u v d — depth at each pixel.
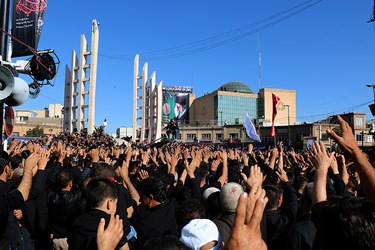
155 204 5.07
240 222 2.16
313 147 3.70
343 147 2.85
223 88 131.00
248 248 2.10
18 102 12.25
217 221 4.34
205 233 3.50
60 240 5.38
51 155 10.93
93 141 25.16
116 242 2.92
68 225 5.35
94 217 4.11
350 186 6.87
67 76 44.19
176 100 124.19
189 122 125.12
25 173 4.71
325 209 2.20
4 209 4.21
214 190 5.72
